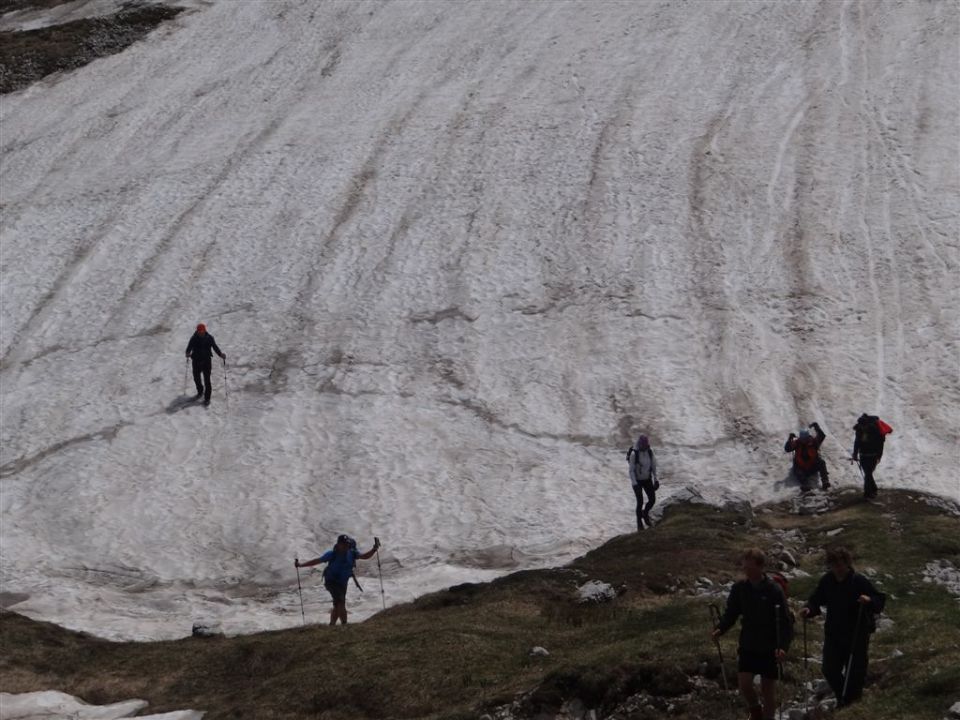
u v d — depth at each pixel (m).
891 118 53.34
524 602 23.39
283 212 53.41
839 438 35.06
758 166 51.28
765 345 40.25
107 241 53.38
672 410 37.56
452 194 52.69
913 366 38.09
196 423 39.59
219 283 48.78
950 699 13.59
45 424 40.69
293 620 28.00
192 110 65.50
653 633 18.75
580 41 65.38
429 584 29.38
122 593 30.88
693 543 26.20
